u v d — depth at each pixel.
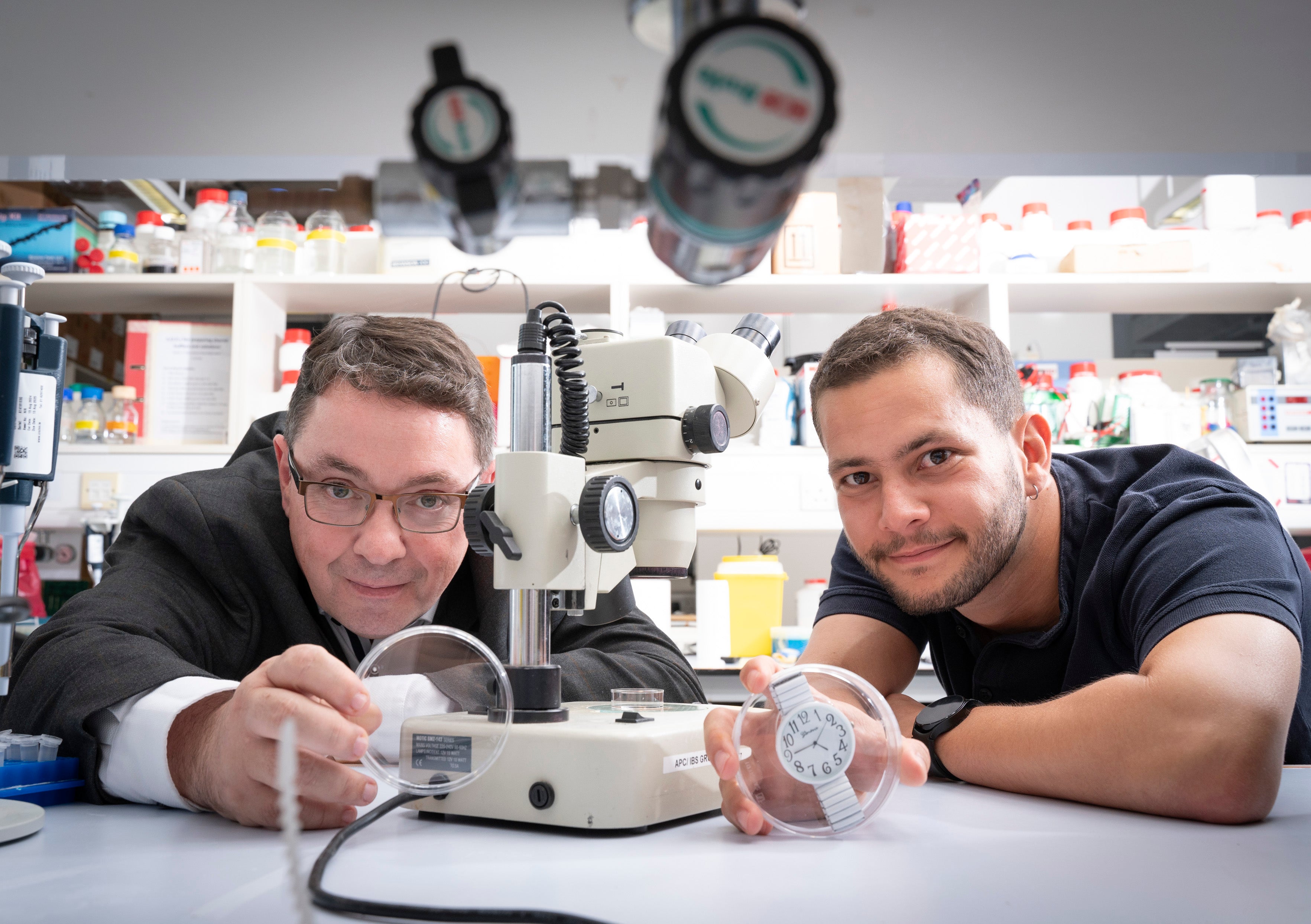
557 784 0.59
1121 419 2.23
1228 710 0.66
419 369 0.93
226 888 0.48
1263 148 0.47
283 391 2.13
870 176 0.49
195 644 0.93
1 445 0.69
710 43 0.31
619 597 0.79
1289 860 0.53
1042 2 0.41
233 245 2.20
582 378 0.69
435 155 0.34
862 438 0.84
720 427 0.75
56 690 0.73
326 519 0.94
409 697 0.63
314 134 0.43
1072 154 0.48
